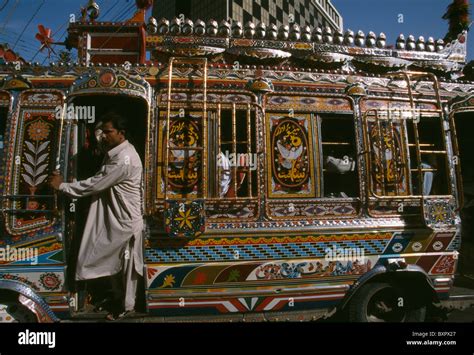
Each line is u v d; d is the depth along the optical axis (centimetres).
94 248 298
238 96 336
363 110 357
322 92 353
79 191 290
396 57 399
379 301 362
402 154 356
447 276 361
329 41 384
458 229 361
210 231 320
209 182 321
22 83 310
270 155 335
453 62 414
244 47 363
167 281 316
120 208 301
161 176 316
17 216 300
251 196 324
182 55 353
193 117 326
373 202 347
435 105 375
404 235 353
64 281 302
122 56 372
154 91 326
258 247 328
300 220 335
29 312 301
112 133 308
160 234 316
